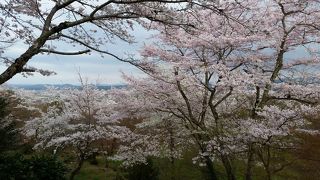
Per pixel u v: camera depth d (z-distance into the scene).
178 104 16.27
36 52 7.43
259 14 14.72
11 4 8.30
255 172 18.44
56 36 8.00
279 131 12.66
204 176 17.95
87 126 18.53
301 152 18.53
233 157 15.39
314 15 15.09
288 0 14.66
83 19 7.69
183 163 20.02
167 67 14.98
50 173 12.65
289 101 15.45
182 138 17.66
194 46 14.06
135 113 17.41
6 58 8.77
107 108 19.39
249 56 14.38
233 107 16.56
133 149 18.50
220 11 7.80
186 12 7.80
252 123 13.30
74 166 20.59
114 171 20.55
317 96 13.88
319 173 17.83
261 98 14.74
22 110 26.56
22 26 8.70
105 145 22.66
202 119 15.41
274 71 14.87
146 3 7.82
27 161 12.80
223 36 13.56
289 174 18.14
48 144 17.66
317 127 19.09
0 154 13.44
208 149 14.20
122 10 8.31
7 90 24.91
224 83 13.21
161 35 14.80
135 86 16.00
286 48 15.59
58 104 22.66
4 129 15.78
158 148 18.14
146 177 17.20
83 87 19.42
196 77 14.84
